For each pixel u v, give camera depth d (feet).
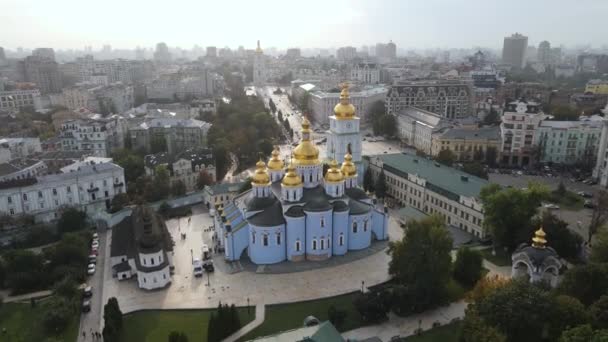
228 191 591.37
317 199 447.01
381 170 633.61
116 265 426.51
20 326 347.36
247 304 369.30
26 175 580.71
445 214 532.32
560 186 624.59
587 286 309.63
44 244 495.41
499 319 279.69
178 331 316.60
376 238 491.31
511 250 453.99
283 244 442.09
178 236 506.07
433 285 353.72
